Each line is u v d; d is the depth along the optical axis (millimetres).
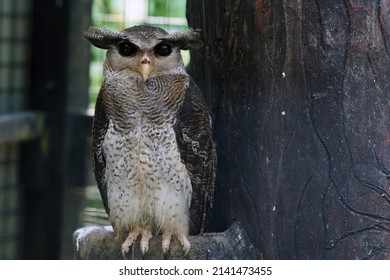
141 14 11094
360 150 6988
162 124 7336
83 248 7734
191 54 7832
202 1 7555
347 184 7035
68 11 11109
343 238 7090
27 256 11398
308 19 6910
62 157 11219
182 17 11000
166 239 7508
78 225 11273
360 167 7008
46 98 11227
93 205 11211
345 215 7062
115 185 7523
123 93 7266
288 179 7152
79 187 11227
